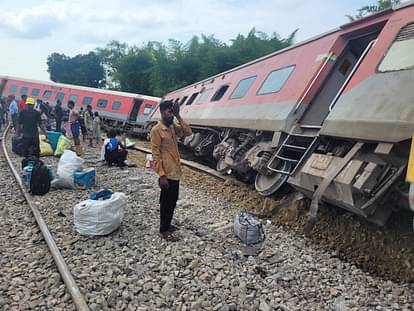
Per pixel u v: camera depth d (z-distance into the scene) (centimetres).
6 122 2120
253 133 790
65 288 354
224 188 830
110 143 1095
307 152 550
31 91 2977
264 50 2983
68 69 6038
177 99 1662
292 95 672
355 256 467
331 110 523
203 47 3422
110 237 489
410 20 484
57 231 513
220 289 359
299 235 545
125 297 339
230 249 461
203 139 1191
